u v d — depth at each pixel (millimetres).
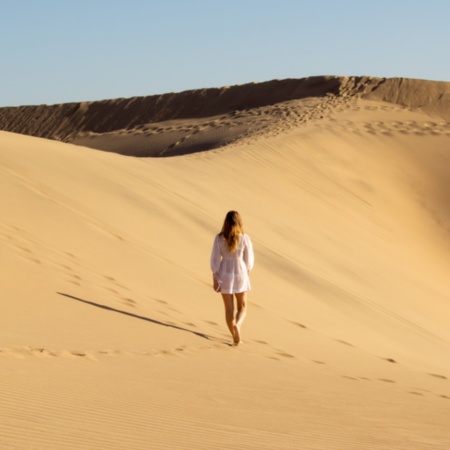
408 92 56656
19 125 82750
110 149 59688
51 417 4367
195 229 17031
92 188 16828
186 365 7309
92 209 15289
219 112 68188
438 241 33188
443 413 6531
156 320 9445
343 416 5719
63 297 9289
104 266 11914
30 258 10672
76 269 10977
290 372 7914
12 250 10727
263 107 61219
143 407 5035
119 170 19641
